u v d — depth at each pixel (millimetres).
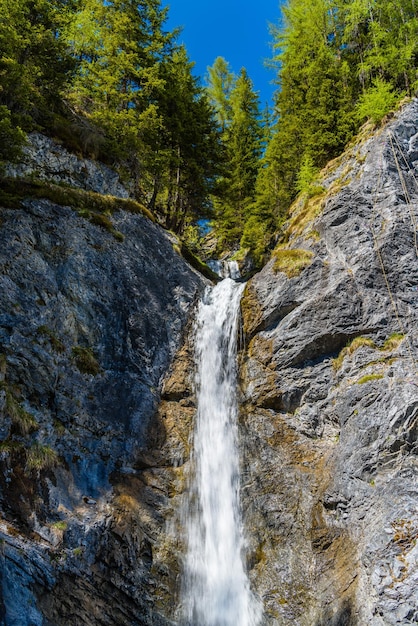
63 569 13406
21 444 14500
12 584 12188
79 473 15656
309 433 17234
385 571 13086
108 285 19391
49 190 19797
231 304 21266
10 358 15625
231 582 15883
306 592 14578
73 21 25578
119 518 15289
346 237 19891
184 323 20844
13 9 20219
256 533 16281
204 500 17250
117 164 24891
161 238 23125
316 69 27906
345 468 15570
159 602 14719
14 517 13305
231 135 38406
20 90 20094
